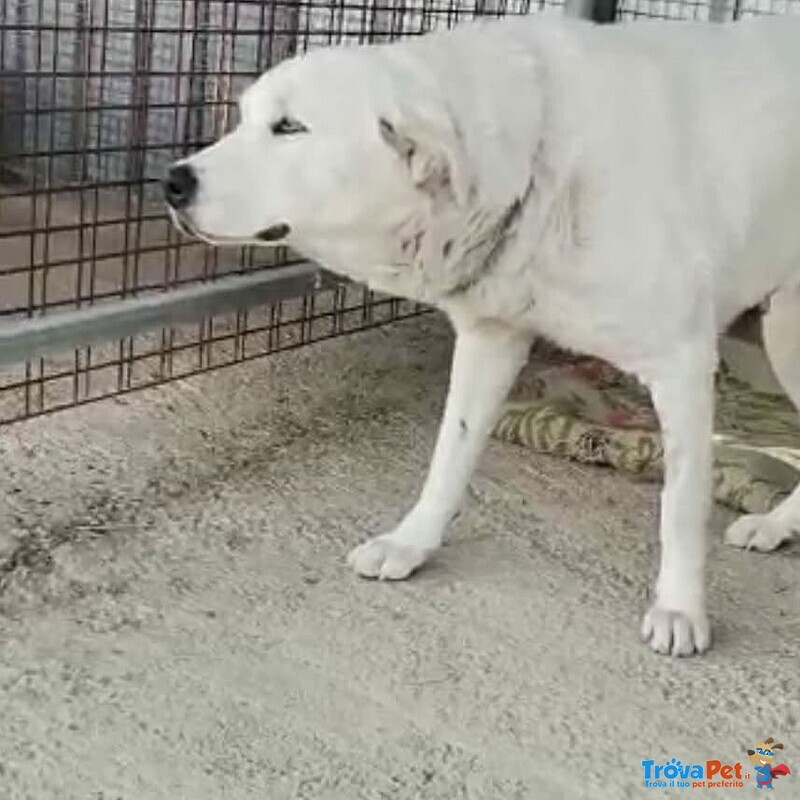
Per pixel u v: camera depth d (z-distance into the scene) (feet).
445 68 6.52
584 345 6.97
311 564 7.48
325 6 10.23
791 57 7.27
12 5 12.30
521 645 6.93
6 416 8.78
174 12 12.20
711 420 7.01
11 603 6.91
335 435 9.07
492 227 6.61
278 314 10.59
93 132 12.22
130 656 6.58
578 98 6.69
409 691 6.51
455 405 7.49
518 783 6.01
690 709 6.56
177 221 6.49
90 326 8.30
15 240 11.94
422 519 7.55
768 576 7.77
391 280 6.81
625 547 7.97
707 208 6.87
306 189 6.38
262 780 5.90
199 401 9.35
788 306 8.02
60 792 5.74
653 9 12.07
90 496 7.96
